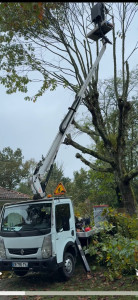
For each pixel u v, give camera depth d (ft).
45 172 28.91
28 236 24.44
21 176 175.83
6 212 26.73
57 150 30.27
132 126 55.72
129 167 63.05
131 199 37.65
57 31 36.50
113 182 61.46
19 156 191.62
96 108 38.42
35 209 25.80
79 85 39.01
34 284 25.26
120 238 24.53
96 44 38.11
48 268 23.39
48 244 23.90
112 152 37.83
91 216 34.35
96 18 34.86
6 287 24.85
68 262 25.77
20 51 36.94
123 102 34.99
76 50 38.55
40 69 38.11
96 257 28.50
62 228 25.73
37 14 15.92
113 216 30.55
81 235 28.04
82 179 106.11
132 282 22.74
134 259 21.50
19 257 24.41
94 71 36.17
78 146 40.47
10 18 32.45
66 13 35.60
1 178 174.40
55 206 25.58
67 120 31.76
